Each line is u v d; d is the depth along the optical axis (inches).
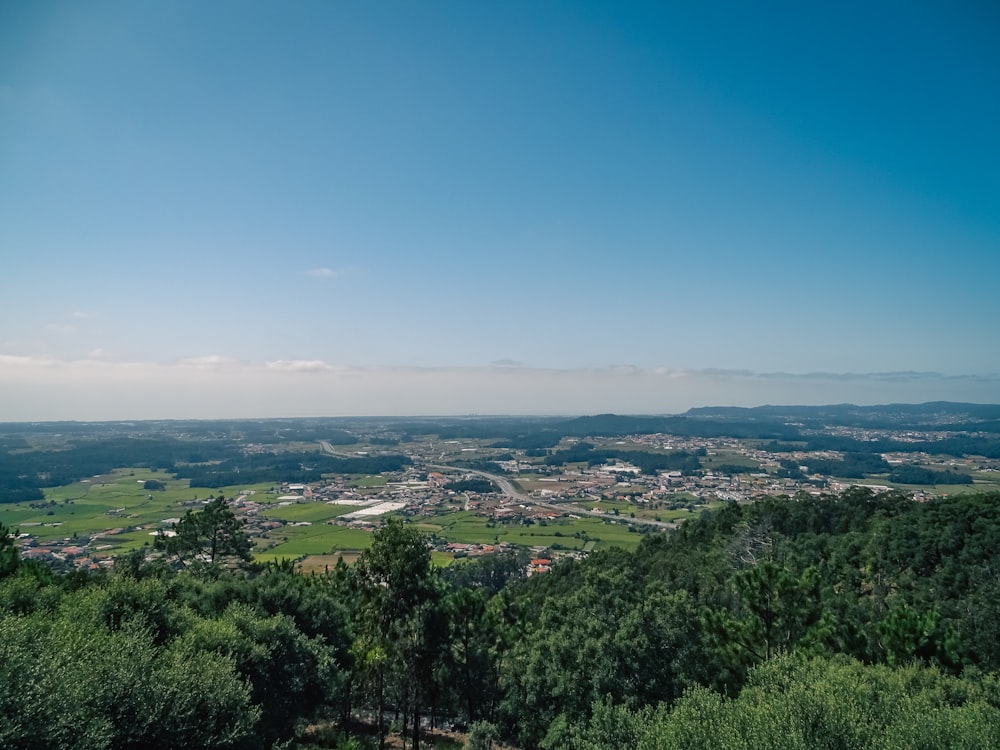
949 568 1929.1
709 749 713.0
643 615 1300.4
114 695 792.9
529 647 1643.7
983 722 718.5
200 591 1470.2
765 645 1193.4
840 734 676.1
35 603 1104.2
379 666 1480.1
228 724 893.2
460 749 1574.8
